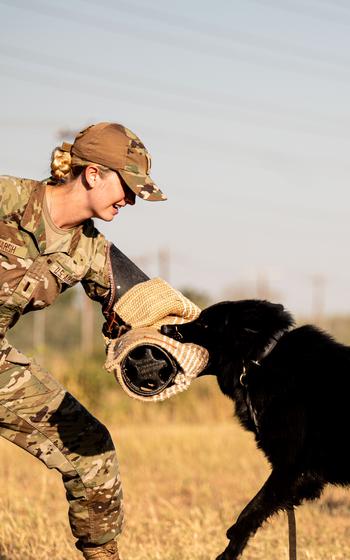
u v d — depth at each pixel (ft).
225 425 42.42
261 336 16.46
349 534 20.13
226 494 25.39
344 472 15.81
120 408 43.96
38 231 12.71
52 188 12.95
